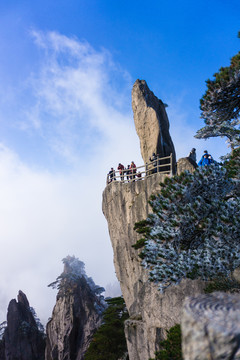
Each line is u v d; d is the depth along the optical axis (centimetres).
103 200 3659
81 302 10038
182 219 1259
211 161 2059
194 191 1388
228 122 1603
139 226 2098
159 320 1694
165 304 1670
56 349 9619
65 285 10450
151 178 3003
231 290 1241
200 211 1276
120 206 3294
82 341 9381
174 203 1354
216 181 1372
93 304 10219
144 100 3712
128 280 3123
